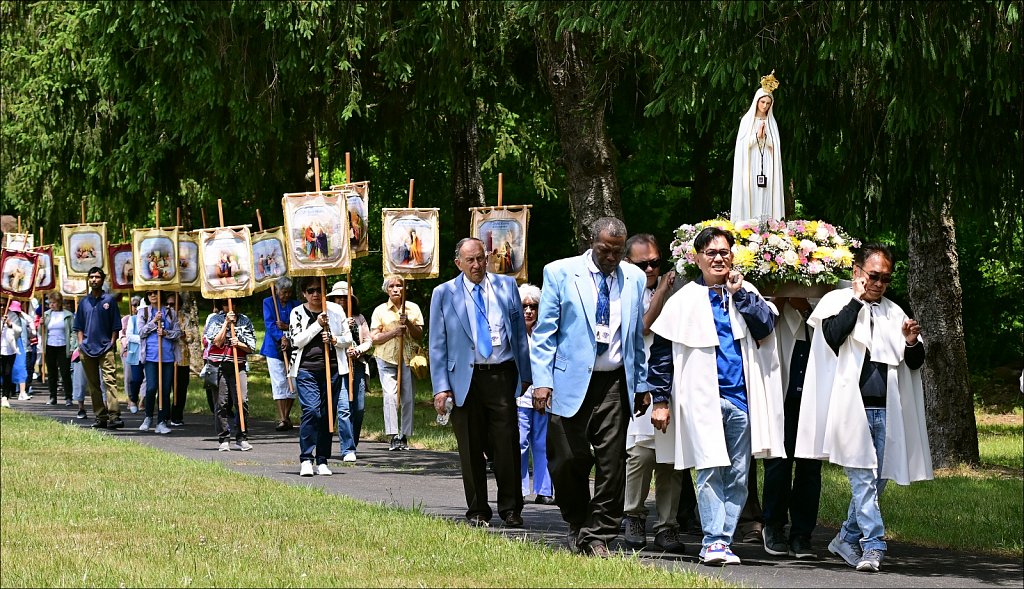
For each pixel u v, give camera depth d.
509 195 34.19
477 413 11.38
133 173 25.56
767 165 10.85
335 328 16.34
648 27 12.53
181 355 22.34
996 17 11.54
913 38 11.66
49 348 28.39
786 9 12.23
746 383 9.43
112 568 9.09
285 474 15.54
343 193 17.91
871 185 14.21
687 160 30.77
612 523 9.54
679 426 9.44
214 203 30.31
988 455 21.05
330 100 23.38
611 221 9.56
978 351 35.44
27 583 8.67
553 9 15.05
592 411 9.57
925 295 19.00
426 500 13.23
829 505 12.88
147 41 21.72
